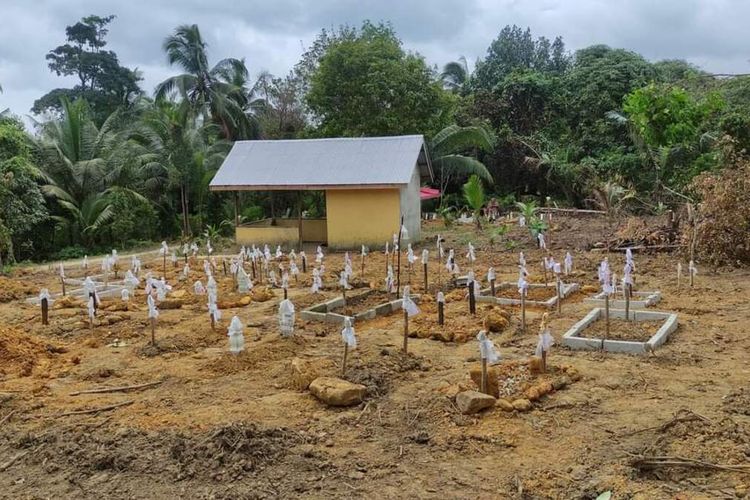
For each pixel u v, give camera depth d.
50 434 6.22
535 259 17.69
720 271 14.59
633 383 7.27
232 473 5.37
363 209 21.97
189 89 39.34
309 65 39.56
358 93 33.56
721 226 15.00
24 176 24.44
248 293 13.09
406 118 33.38
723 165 18.56
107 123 32.31
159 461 5.62
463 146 34.59
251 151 24.27
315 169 22.66
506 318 10.23
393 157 22.42
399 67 33.41
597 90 38.12
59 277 17.59
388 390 7.25
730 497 4.79
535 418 6.35
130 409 6.95
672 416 6.27
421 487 5.14
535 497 4.94
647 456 5.41
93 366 8.56
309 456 5.66
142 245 28.59
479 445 5.82
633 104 21.80
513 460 5.53
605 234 20.80
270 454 5.64
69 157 30.39
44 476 5.57
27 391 7.57
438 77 45.81
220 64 40.12
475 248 20.53
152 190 31.19
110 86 49.62
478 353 8.57
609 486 4.98
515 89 40.75
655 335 8.87
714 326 9.70
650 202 26.62
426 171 24.59
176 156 29.83
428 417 6.45
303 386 7.35
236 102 40.44
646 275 14.42
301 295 13.02
